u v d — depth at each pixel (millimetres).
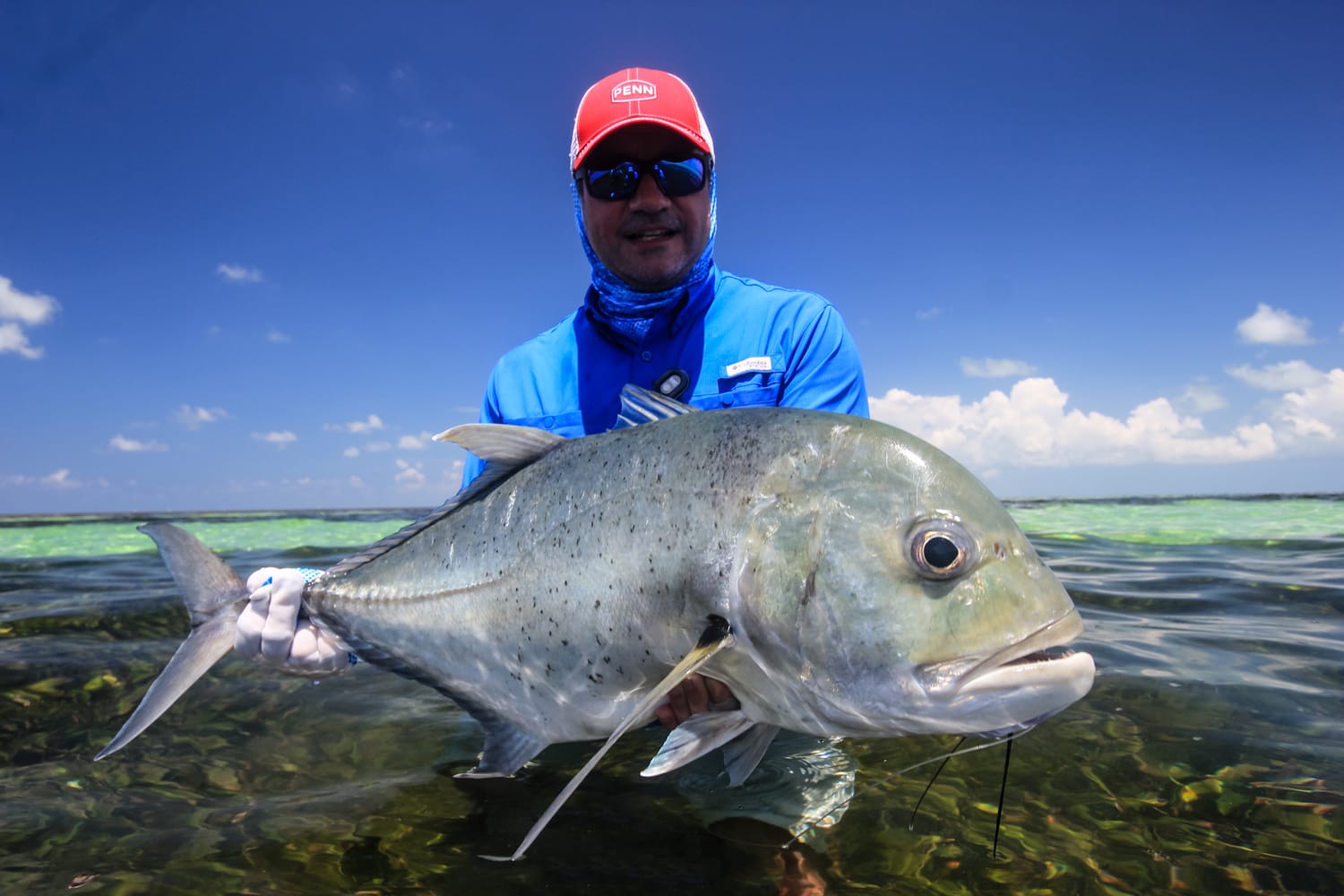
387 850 576
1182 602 1334
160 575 1846
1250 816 603
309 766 730
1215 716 790
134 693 938
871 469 553
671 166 880
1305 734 744
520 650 658
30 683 967
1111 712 802
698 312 949
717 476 587
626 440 647
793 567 545
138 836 598
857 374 933
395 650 719
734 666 575
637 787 678
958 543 520
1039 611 509
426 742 787
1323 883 521
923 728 530
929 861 554
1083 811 616
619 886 528
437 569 705
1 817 628
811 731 571
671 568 588
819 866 550
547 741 672
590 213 909
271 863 560
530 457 697
